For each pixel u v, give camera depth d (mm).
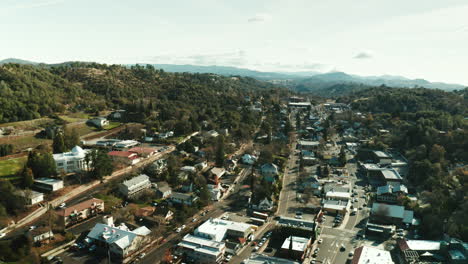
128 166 192125
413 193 178500
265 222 147750
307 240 125812
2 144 183875
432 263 113562
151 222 136250
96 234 120125
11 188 133375
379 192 172750
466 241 124625
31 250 109000
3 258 102938
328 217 153250
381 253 115625
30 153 157750
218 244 120375
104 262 110125
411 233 138125
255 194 169500
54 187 149125
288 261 111625
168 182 180250
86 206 136375
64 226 126875
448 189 168250
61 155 172625
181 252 118750
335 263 116375
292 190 186375
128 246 114188
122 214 138125
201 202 159875
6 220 122188
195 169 195000
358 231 140000
